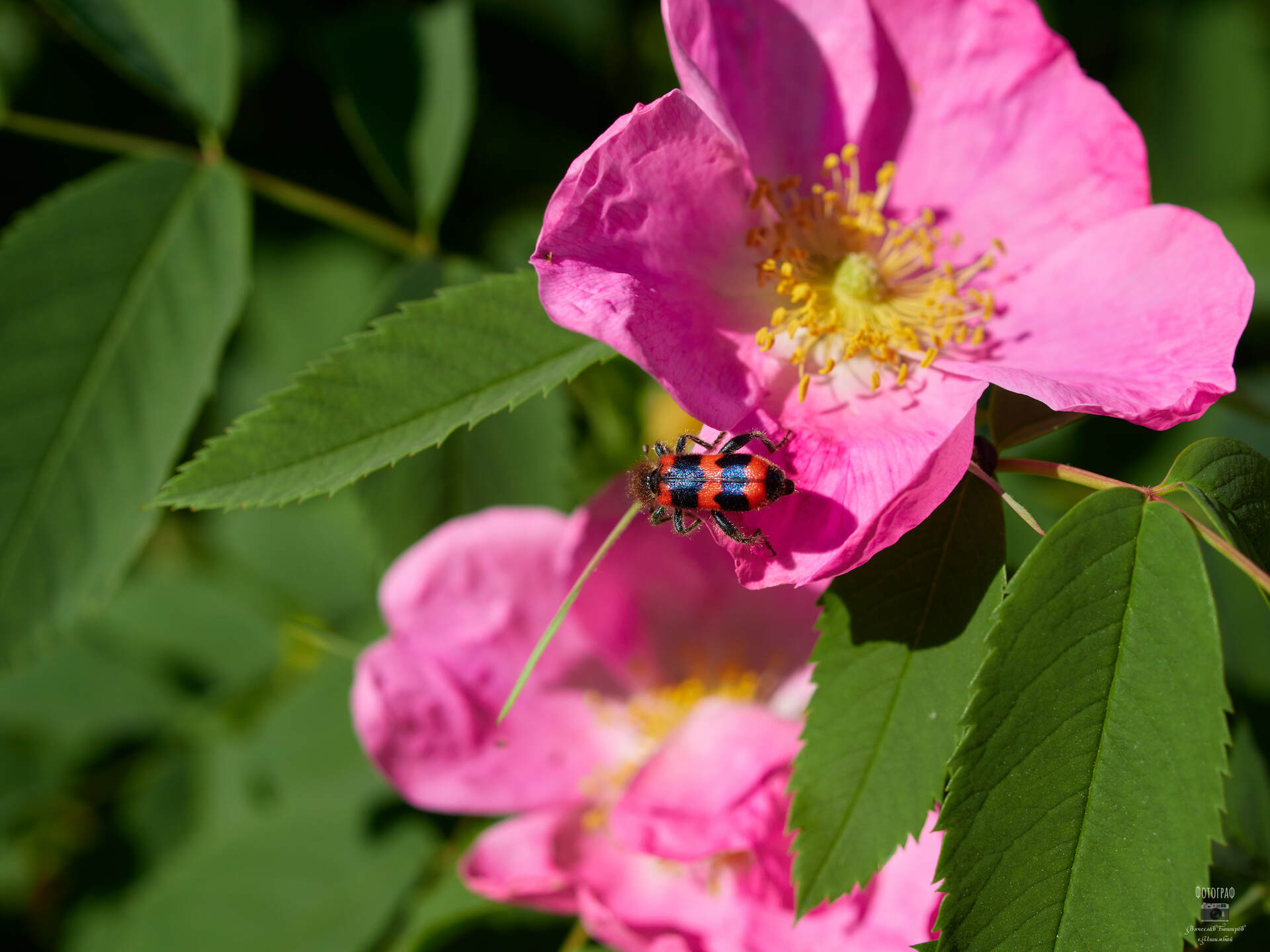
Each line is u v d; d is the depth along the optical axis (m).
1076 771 0.18
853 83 0.20
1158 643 0.18
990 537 0.19
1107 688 0.18
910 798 0.18
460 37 0.24
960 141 0.20
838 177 0.20
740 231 0.20
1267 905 0.20
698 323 0.19
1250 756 0.21
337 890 0.23
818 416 0.19
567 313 0.18
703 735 0.20
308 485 0.19
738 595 0.21
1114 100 0.20
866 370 0.20
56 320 0.21
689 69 0.18
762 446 0.19
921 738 0.18
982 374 0.19
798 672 0.21
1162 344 0.19
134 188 0.22
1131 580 0.18
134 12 0.23
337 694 0.24
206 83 0.23
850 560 0.18
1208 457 0.18
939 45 0.20
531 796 0.22
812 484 0.19
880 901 0.20
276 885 0.23
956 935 0.18
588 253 0.18
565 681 0.22
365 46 0.24
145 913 0.23
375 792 0.23
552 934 0.22
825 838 0.18
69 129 0.23
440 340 0.19
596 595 0.21
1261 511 0.18
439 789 0.22
